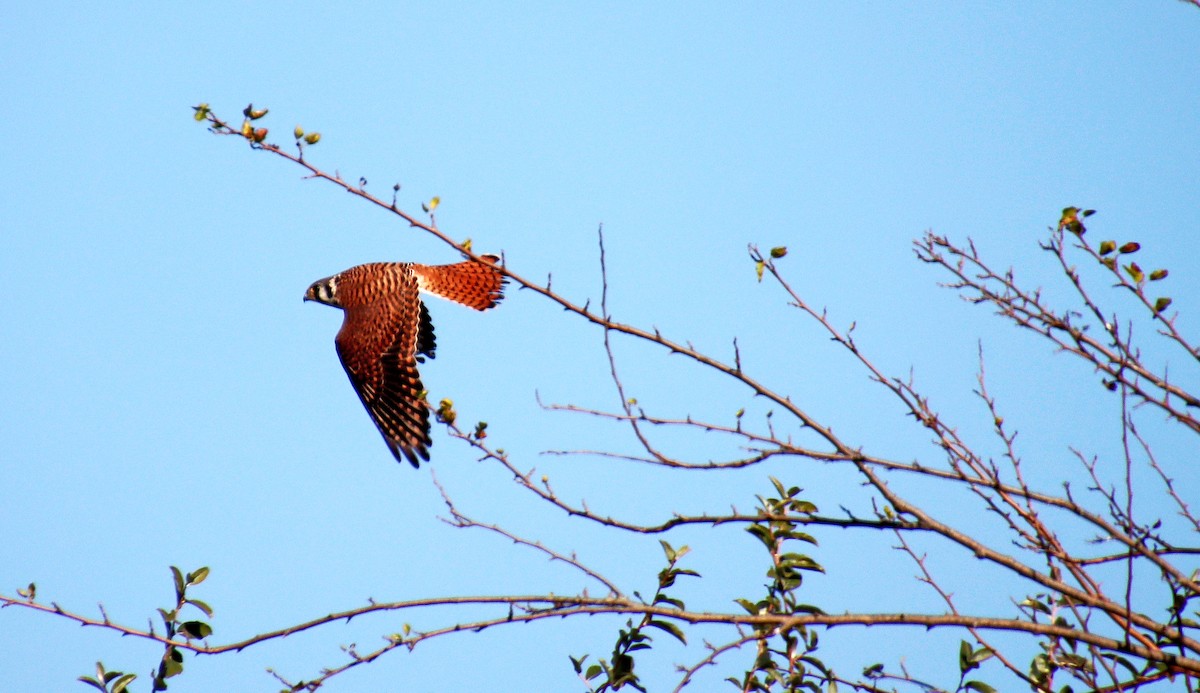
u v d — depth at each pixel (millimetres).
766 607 11469
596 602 9430
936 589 10977
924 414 10039
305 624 9844
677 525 9898
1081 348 10016
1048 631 9086
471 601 9508
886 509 10148
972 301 10352
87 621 10125
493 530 10055
